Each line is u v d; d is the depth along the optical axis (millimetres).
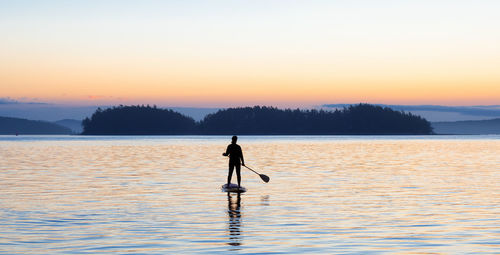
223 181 21969
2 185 20172
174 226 11742
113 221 12336
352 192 18094
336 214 13406
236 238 10461
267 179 19359
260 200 16094
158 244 9898
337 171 27516
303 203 15422
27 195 17125
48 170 28047
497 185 20188
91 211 13828
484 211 13836
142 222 12219
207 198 16562
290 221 12398
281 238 10461
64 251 9312
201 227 11625
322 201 15836
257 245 9828
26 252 9219
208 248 9578
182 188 19312
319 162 35812
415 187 19578
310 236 10656
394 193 17766
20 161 36688
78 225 11805
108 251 9328
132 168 29641
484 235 10711
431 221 12359
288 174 25625
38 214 13289
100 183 21016
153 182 21484
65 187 19531
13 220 12398
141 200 16016
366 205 14977
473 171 27359
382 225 11867
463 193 17703
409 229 11391
